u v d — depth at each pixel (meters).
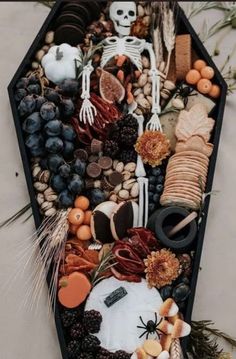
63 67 1.52
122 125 1.50
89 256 1.47
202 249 1.56
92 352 1.42
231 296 1.55
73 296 1.44
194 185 1.48
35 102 1.48
